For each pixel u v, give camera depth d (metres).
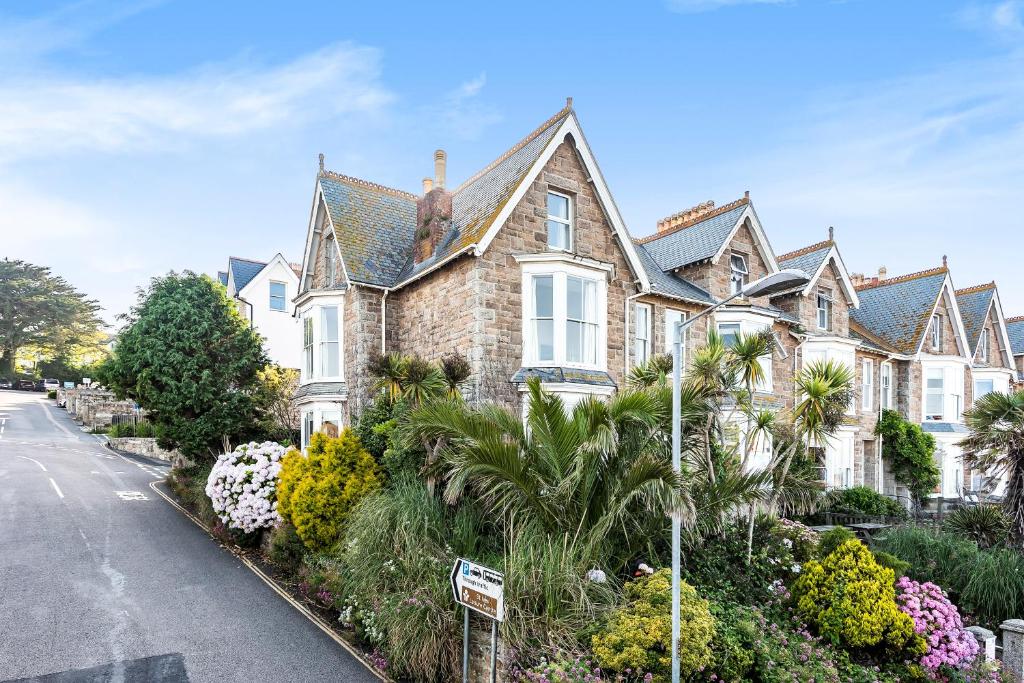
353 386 17.67
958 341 29.72
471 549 9.57
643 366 14.48
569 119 16.72
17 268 65.94
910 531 13.63
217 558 13.59
